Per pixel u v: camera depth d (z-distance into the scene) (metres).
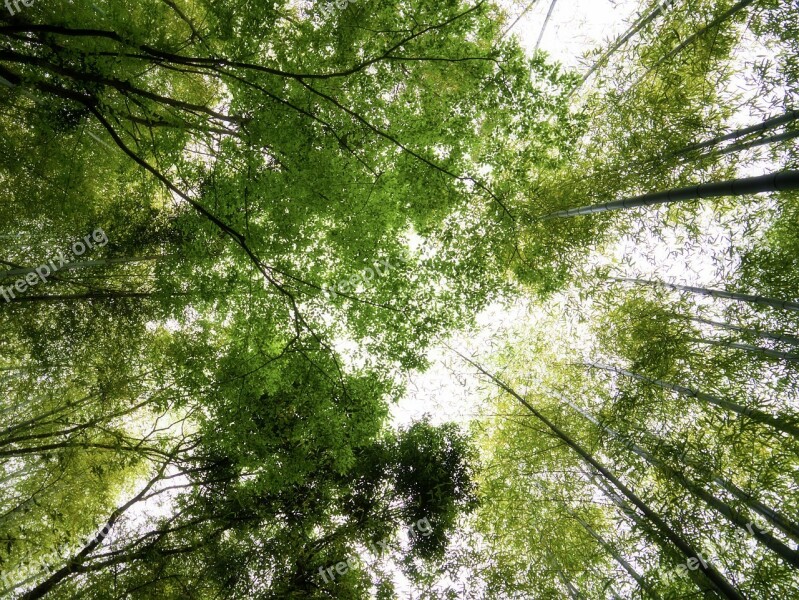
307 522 6.23
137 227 6.10
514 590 6.05
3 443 5.30
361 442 5.40
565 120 4.66
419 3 4.00
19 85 4.03
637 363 5.14
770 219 5.23
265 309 5.06
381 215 4.77
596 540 6.23
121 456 6.04
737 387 4.72
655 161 5.09
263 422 5.54
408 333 5.28
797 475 4.04
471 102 4.54
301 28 4.06
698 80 5.06
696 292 5.33
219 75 4.21
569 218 5.70
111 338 6.15
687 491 4.43
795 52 4.36
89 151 5.76
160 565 5.71
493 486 6.69
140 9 4.72
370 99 4.48
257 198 4.50
